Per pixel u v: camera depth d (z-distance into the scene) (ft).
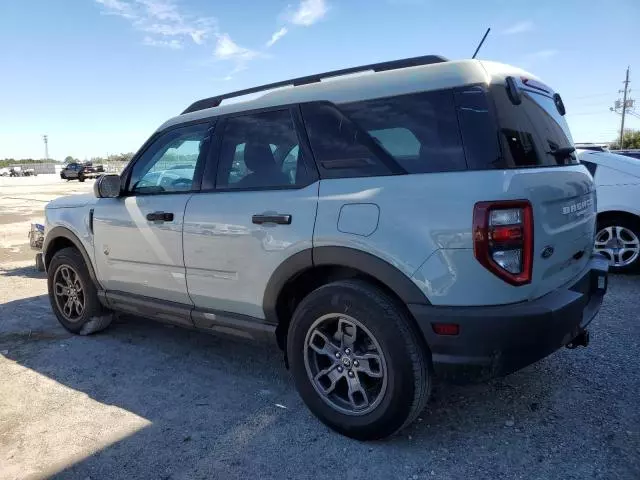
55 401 11.17
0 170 240.94
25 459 9.02
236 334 11.19
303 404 10.79
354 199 8.90
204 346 14.33
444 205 8.02
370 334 8.74
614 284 18.93
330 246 9.11
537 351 8.05
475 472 8.29
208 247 11.07
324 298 9.21
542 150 9.04
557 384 11.10
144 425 10.07
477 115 8.24
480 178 7.94
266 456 8.92
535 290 8.16
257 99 11.05
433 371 8.83
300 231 9.49
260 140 10.68
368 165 9.07
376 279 9.09
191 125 12.12
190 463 8.78
